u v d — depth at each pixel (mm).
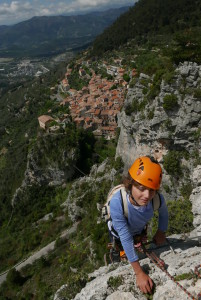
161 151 33625
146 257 7766
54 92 173750
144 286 6031
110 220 6570
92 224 55062
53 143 92875
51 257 57406
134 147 42156
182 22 169375
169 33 167000
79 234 56875
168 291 6066
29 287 53094
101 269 8617
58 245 61281
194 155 30297
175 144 31516
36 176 95750
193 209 12219
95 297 6836
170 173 31953
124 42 193250
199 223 11039
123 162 47750
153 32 179375
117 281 6957
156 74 32188
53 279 47875
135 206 5770
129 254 5863
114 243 7227
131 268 7258
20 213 95000
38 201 93750
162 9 190375
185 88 29031
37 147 94000
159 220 6637
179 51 29891
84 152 96438
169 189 32406
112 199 5938
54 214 76312
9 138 158250
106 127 103688
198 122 29203
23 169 109625
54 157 91562
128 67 139375
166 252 7668
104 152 96000
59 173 92438
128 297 6445
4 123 186375
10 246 80188
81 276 8828
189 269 6430
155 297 6102
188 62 28906
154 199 6051
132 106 37062
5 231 92562
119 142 47906
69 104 131625
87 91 144375
